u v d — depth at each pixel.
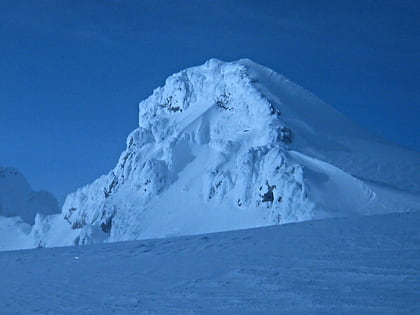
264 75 115.50
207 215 86.44
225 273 16.77
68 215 114.56
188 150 106.69
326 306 12.05
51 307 14.45
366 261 16.25
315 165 83.31
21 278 19.75
